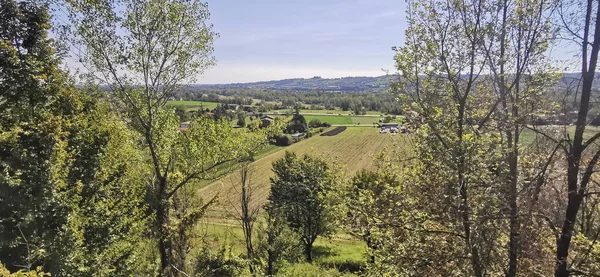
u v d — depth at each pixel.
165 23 14.77
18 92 12.86
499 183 7.45
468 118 8.30
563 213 7.54
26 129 11.98
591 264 7.39
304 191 27.31
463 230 7.82
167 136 17.00
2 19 13.13
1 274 6.75
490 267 8.02
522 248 7.55
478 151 7.38
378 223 9.30
